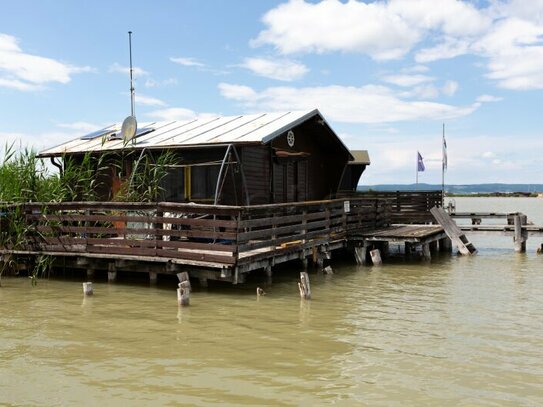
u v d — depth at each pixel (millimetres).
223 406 6176
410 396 6512
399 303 11594
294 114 18062
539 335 9117
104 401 6309
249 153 16234
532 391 6707
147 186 15367
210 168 16031
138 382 6871
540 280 14688
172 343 8469
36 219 13656
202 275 12203
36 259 13789
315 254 15922
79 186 15328
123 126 16750
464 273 15969
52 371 7238
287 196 18766
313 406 6199
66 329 9211
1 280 13625
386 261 18703
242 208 11664
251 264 12320
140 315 10164
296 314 10445
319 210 16266
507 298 12203
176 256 12070
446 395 6555
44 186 14398
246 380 6961
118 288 12531
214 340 8656
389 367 7492
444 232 21141
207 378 7020
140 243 12523
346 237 17953
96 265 13297
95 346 8297
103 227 13469
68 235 13320
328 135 20172
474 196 151500
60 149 17359
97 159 16844
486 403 6348
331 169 21750
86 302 11188
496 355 8047
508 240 26891
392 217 27969
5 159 14328
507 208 73312
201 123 18906
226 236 11695
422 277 15180
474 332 9289
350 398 6434
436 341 8734
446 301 11836
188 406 6176
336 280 14508
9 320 9789
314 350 8203
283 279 14250
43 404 6223
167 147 15594
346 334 9102
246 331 9188
